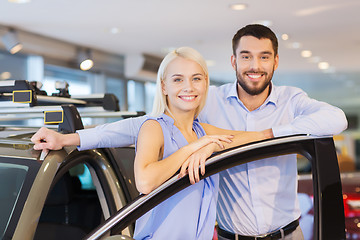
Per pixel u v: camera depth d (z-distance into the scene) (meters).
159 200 1.71
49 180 1.82
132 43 10.17
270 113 2.29
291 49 11.19
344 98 25.34
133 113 2.46
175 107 1.90
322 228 1.69
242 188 2.22
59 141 1.87
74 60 10.28
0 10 7.17
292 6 7.29
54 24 8.18
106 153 2.20
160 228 1.83
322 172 1.75
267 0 6.92
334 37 9.85
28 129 2.23
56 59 9.78
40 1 6.70
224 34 9.32
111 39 9.67
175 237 1.84
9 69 8.80
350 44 10.63
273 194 2.21
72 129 1.97
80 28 8.55
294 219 2.26
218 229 2.38
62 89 2.51
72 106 1.99
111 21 8.05
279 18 8.08
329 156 1.79
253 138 1.91
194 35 9.38
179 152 1.75
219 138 1.83
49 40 9.26
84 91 11.11
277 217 2.22
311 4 7.20
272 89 2.29
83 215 2.58
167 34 9.26
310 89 20.78
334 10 7.60
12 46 8.30
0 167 1.88
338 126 1.84
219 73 15.20
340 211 1.72
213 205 1.92
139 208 1.68
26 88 1.98
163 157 1.84
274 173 2.20
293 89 2.30
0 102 2.03
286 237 2.26
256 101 2.28
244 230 2.24
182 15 7.73
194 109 1.93
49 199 2.53
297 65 13.74
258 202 2.20
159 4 7.01
